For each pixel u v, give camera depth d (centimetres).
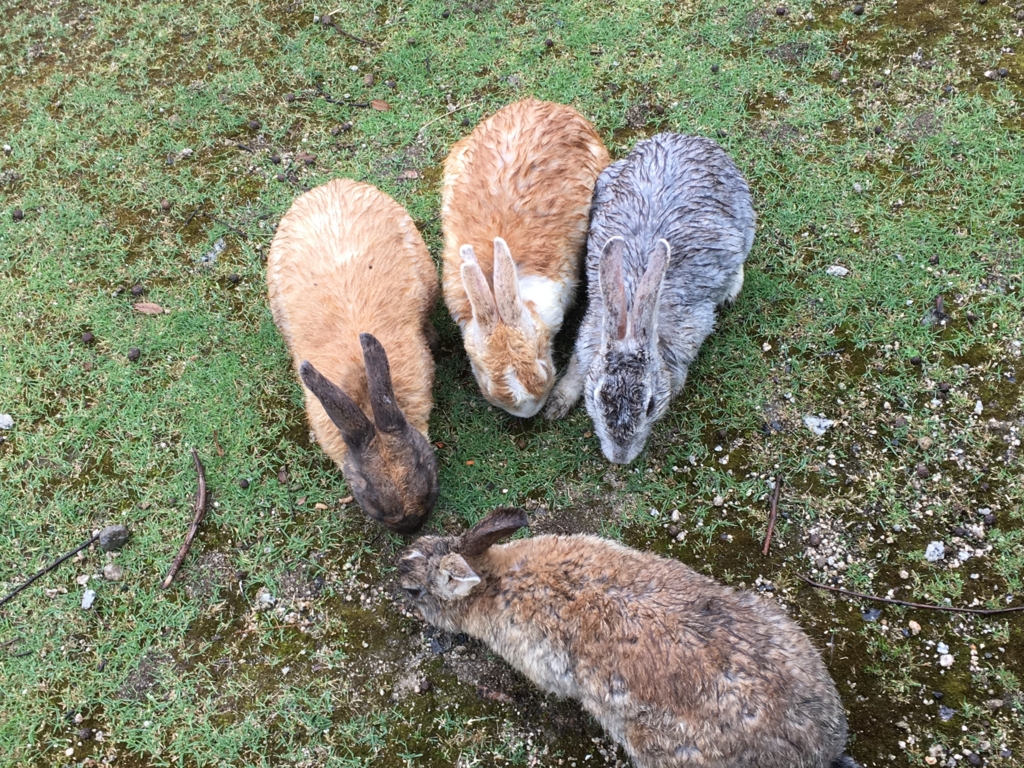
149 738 76
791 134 101
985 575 76
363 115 109
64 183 107
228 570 83
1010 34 104
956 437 82
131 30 119
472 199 88
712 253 84
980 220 93
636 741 65
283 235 89
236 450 88
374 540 83
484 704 75
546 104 94
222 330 95
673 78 107
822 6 110
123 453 89
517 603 69
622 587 67
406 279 86
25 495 87
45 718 77
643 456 85
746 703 61
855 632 75
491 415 88
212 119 110
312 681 77
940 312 88
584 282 94
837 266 92
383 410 72
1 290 99
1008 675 72
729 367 88
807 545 79
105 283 99
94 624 81
